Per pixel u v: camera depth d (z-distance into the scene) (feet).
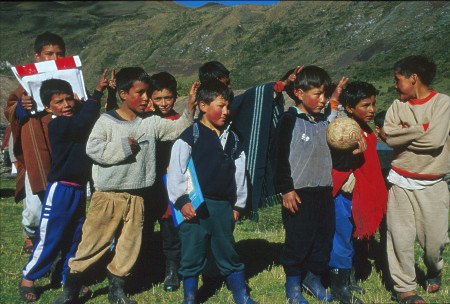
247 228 26.50
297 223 15.93
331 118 16.94
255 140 17.06
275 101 17.26
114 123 16.15
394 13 225.15
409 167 16.10
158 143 17.08
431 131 15.61
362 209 16.29
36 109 18.60
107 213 15.99
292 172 15.81
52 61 18.62
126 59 276.21
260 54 251.60
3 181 46.65
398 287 16.37
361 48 213.87
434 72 16.10
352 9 253.65
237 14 295.89
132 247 16.37
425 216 16.05
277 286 17.88
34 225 19.77
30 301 17.24
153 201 17.62
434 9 213.66
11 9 307.78
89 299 17.17
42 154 18.48
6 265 20.75
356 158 16.39
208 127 15.84
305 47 243.81
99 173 16.12
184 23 303.48
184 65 263.90
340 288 16.48
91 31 306.35
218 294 17.35
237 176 16.01
